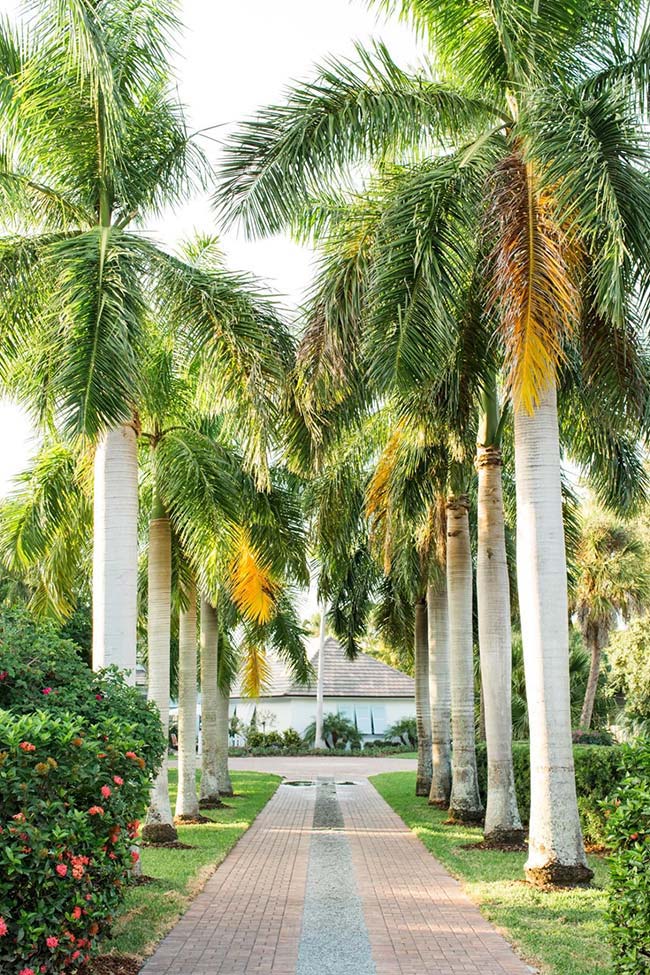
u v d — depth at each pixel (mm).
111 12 11047
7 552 14008
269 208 10398
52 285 10531
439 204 10273
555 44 10789
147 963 7254
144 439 13875
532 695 10367
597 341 11203
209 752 19438
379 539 16203
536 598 10438
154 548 14359
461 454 13625
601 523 27984
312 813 18562
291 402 11906
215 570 12883
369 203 11250
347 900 9648
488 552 13773
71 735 5742
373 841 14289
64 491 13828
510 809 13227
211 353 10664
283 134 10367
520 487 10719
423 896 9828
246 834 15188
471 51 11367
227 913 9039
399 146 11172
